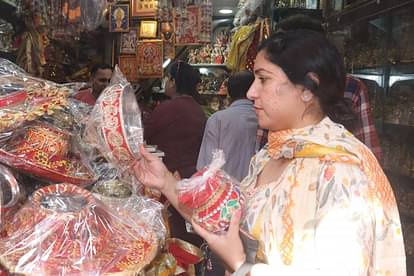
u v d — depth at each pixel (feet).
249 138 8.12
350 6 9.43
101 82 9.76
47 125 3.09
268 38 3.02
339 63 2.90
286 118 2.97
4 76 3.15
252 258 2.76
